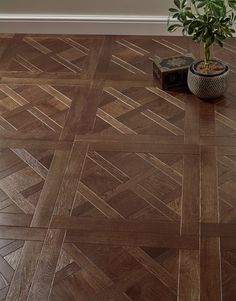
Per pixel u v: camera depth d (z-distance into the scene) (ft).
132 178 6.97
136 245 6.12
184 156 7.24
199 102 8.18
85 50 9.57
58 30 10.04
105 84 8.69
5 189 6.93
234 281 5.68
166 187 6.81
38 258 6.05
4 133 7.82
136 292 5.65
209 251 6.00
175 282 5.71
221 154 7.23
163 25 9.73
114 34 9.96
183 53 9.34
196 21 7.59
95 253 6.07
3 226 6.43
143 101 8.27
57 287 5.74
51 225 6.41
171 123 7.81
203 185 6.80
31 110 8.25
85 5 9.80
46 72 9.07
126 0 9.64
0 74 9.08
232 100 8.18
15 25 10.07
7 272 5.92
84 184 6.93
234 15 8.24
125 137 7.61
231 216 6.38
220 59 9.09
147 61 9.20
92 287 5.72
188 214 6.44
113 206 6.60
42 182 7.00
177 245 6.09
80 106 8.25
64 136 7.70
